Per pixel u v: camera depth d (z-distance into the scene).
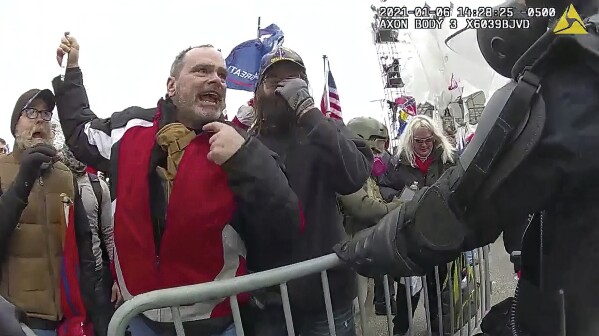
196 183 1.80
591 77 1.09
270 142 2.15
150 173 1.89
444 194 1.25
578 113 1.08
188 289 1.38
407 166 3.65
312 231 2.04
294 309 1.90
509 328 1.45
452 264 2.77
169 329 1.82
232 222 1.84
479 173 1.17
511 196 1.15
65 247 2.66
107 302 3.05
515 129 1.12
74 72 2.49
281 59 2.13
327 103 3.19
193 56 1.92
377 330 3.04
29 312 2.54
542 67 1.11
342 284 1.95
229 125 1.82
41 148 2.50
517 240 1.49
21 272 2.54
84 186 3.07
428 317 2.48
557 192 1.15
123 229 1.90
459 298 2.79
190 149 1.84
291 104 2.07
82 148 2.32
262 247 1.90
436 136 3.52
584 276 1.15
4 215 2.42
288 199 1.77
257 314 1.89
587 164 1.08
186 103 1.91
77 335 2.67
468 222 1.22
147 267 1.87
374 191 3.03
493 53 1.35
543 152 1.11
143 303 1.32
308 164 2.05
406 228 1.33
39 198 2.59
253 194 1.74
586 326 1.16
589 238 1.14
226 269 1.87
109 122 2.33
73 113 2.38
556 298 1.20
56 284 2.61
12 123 2.73
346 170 2.05
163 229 1.87
